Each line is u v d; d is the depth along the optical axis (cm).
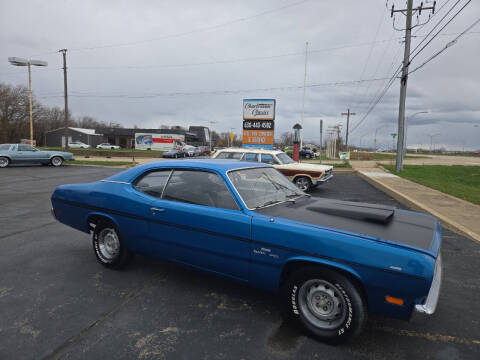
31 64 2656
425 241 249
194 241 314
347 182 1452
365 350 250
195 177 333
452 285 374
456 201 839
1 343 253
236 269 296
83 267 410
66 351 244
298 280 263
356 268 238
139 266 415
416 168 2173
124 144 7162
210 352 245
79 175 1572
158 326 279
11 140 6344
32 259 437
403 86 1827
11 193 1013
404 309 229
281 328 278
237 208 298
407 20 1762
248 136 1891
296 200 350
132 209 357
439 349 253
